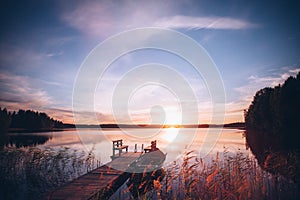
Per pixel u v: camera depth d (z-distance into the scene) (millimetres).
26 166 11727
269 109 33531
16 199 7660
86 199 6105
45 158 13047
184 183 7445
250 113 44469
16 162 12758
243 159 10102
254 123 42000
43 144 27625
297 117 25562
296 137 22203
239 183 7484
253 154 15320
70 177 10688
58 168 11828
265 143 22500
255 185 7695
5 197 7836
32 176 10195
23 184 9320
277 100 28531
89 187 7238
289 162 9703
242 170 8805
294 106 25938
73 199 6094
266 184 7875
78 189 7008
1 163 12227
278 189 7469
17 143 27516
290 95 26562
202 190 7195
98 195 6809
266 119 35156
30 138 38375
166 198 7074
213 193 7102
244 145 22766
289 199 6746
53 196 6344
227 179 7883
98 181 8039
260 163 10586
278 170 9352
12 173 10797
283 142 21406
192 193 7117
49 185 9414
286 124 26438
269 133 34125
